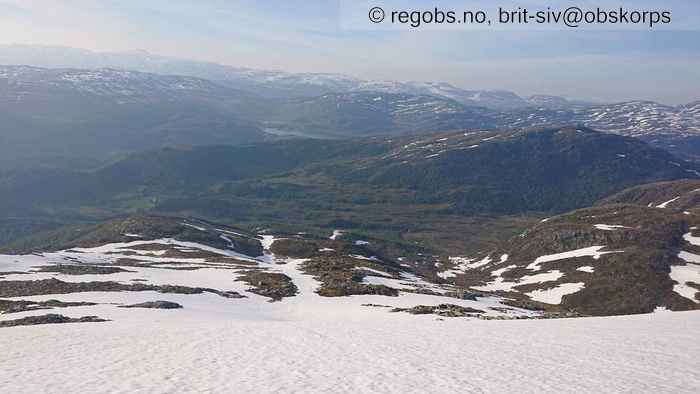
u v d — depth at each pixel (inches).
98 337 1546.5
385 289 3380.9
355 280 3804.1
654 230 6018.7
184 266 4200.3
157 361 1211.2
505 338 1593.3
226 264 4483.3
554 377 1082.7
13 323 1913.1
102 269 3619.6
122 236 5905.5
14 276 3189.0
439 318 2295.8
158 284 3176.7
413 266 7445.9
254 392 941.8
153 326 1806.1
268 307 2773.1
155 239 5762.8
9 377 1051.9
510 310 3016.7
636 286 4704.7
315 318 2359.7
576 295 4837.6
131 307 2349.9
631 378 1083.3
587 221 6806.1
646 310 4286.4
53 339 1507.1
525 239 6998.0
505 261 6673.2
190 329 1734.7
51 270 3472.0
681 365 1208.2
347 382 1021.2
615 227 6284.5
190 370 1119.6
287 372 1103.6
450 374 1096.8
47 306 2361.0
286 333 1664.6
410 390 967.0
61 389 960.3
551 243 6392.7
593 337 1615.4
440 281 5595.5
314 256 5772.6
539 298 4970.5
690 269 4987.7
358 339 1550.2
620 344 1483.8
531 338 1594.5
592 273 5211.6
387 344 1457.9
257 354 1300.4
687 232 6008.9
